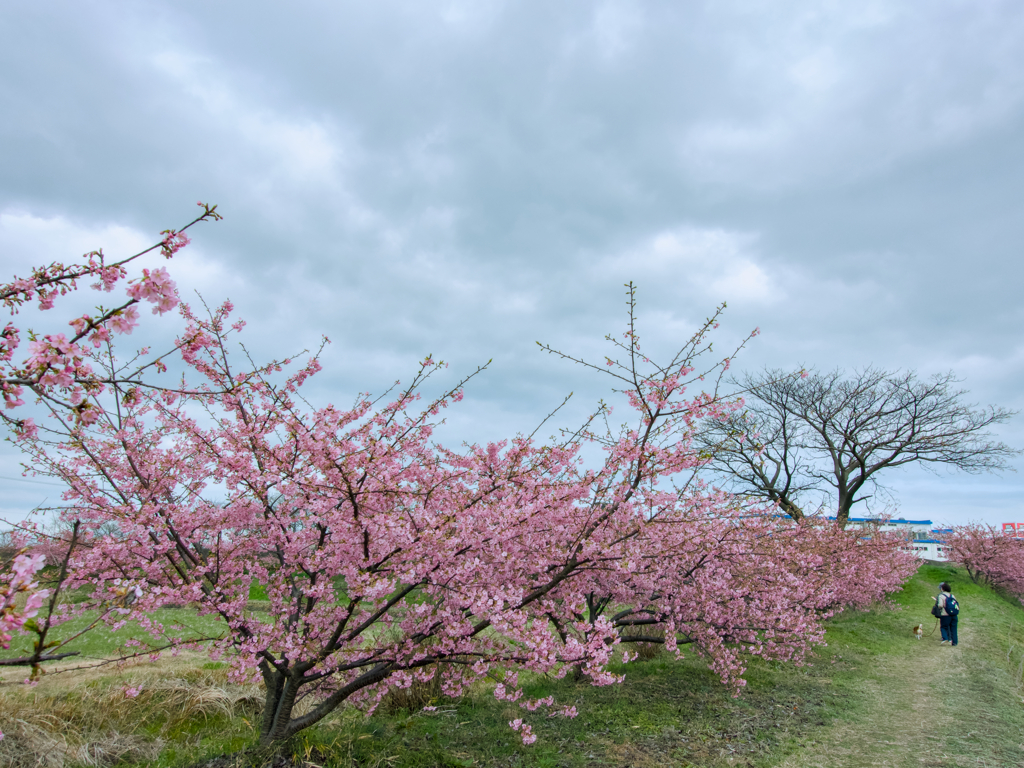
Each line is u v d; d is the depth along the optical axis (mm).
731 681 7926
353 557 5180
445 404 6020
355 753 5152
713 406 5949
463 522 4883
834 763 5656
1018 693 8992
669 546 7043
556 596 7102
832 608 12430
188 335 3658
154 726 6121
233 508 5590
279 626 4980
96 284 3471
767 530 9383
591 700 7125
